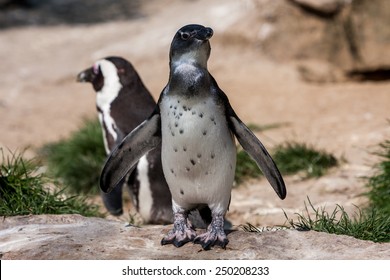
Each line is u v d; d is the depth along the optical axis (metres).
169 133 6.30
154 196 9.49
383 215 8.12
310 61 18.23
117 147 6.76
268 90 17.31
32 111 17.44
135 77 10.02
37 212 8.10
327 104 15.77
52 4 28.59
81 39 24.03
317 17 18.11
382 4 16.94
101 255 6.52
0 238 7.01
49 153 13.03
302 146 11.84
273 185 6.75
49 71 20.67
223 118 6.33
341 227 7.52
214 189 6.48
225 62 19.27
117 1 28.92
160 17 24.45
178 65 6.25
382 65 17.11
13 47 23.48
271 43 19.12
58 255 6.55
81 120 16.52
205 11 21.75
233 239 6.68
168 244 6.70
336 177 10.93
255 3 19.98
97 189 11.71
